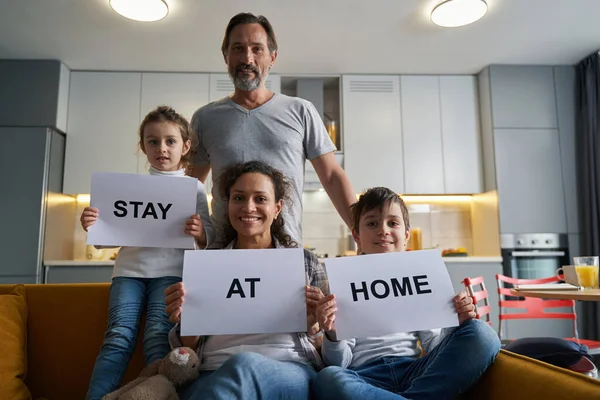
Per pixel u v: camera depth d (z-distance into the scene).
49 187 3.36
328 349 1.20
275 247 1.38
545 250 3.46
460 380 1.09
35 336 1.48
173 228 1.38
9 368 1.33
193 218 1.38
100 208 1.36
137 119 3.62
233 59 1.62
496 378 1.09
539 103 3.62
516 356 1.11
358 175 3.67
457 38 3.22
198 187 1.52
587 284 2.05
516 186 3.52
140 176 1.39
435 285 1.21
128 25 3.00
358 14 2.90
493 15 2.93
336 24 3.02
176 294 1.15
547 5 2.81
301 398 1.07
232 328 1.15
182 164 1.63
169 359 1.17
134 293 1.38
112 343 1.29
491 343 1.13
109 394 1.13
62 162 3.58
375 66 3.66
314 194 3.92
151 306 1.37
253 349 1.20
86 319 1.50
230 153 1.63
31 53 3.37
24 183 3.30
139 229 1.37
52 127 3.42
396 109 3.76
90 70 3.65
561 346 1.56
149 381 1.13
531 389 0.96
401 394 1.09
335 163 1.77
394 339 1.31
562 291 1.90
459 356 1.11
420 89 3.80
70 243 3.72
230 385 0.99
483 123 3.73
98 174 1.37
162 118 1.52
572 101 3.64
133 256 1.43
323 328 1.14
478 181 3.71
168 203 1.39
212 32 3.09
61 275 3.25
